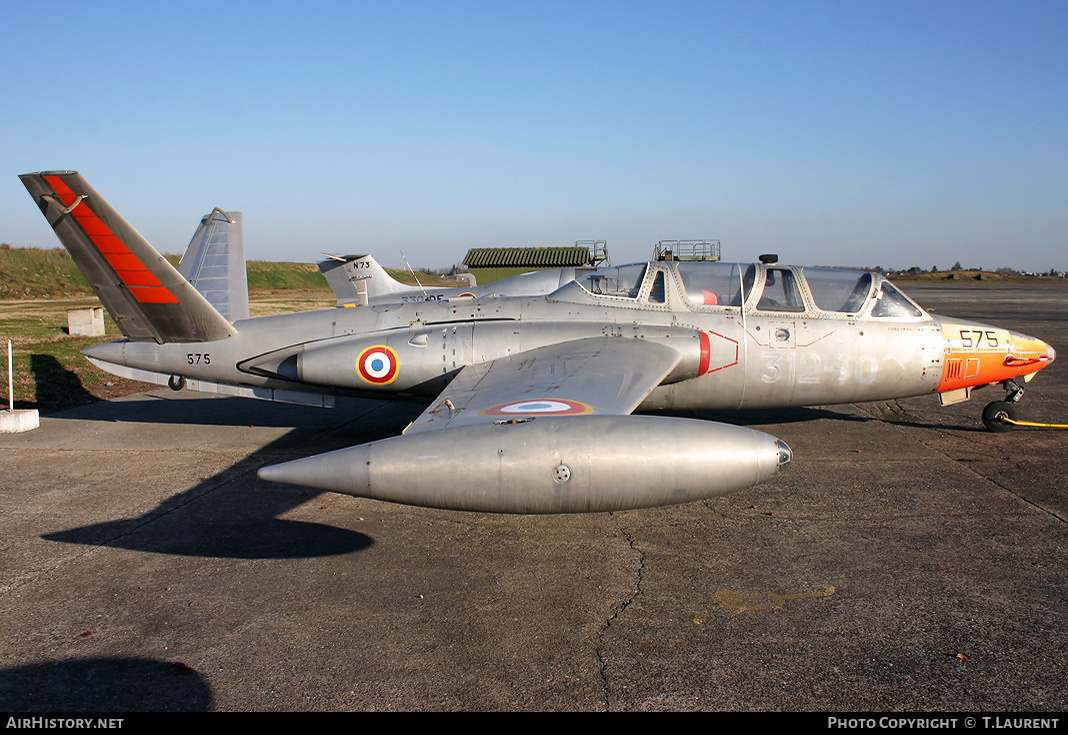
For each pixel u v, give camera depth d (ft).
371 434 33.42
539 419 17.37
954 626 14.39
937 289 220.64
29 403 41.06
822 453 28.12
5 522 21.22
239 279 35.01
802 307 28.73
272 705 12.10
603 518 21.07
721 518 20.88
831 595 15.85
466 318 29.60
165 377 31.76
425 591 16.42
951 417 35.29
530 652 13.70
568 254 125.49
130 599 16.15
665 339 27.20
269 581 17.03
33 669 13.32
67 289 172.86
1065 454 27.78
